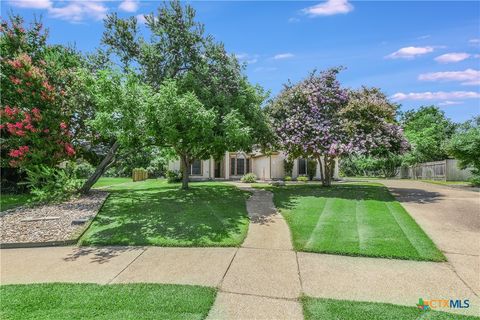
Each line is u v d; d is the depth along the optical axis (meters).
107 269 4.90
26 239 6.48
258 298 3.86
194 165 24.88
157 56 12.48
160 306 3.61
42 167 11.22
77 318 3.33
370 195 12.15
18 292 3.99
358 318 3.34
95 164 16.67
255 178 21.75
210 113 9.57
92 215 8.57
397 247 5.68
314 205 10.00
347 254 5.48
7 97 11.62
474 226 7.10
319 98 14.01
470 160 15.81
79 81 12.47
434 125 33.47
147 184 19.75
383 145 12.23
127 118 9.59
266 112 14.53
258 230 7.21
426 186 16.14
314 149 13.31
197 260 5.30
